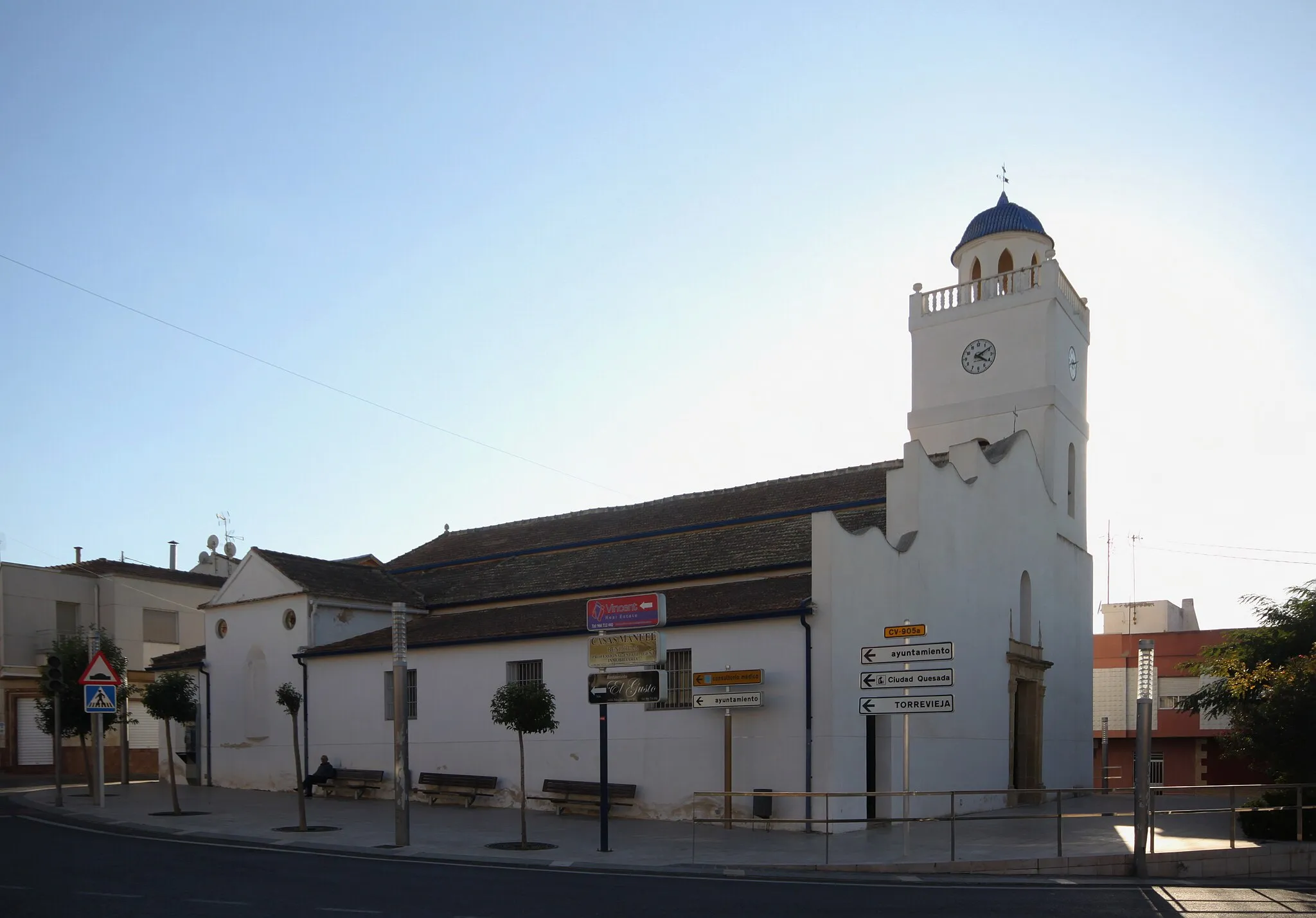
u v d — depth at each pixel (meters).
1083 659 34.34
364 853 18.12
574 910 12.31
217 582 48.50
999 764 27.12
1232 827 16.91
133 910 12.09
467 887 14.12
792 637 22.08
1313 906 13.09
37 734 40.47
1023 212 36.12
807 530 27.89
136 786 34.00
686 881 15.06
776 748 21.89
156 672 35.97
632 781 24.11
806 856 17.27
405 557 39.62
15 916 11.64
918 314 36.47
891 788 22.23
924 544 25.02
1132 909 12.66
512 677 27.06
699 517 32.75
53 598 41.84
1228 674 26.67
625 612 20.77
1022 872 16.12
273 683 32.06
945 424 35.09
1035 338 33.75
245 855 17.52
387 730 29.08
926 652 17.09
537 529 37.78
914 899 13.37
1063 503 33.66
